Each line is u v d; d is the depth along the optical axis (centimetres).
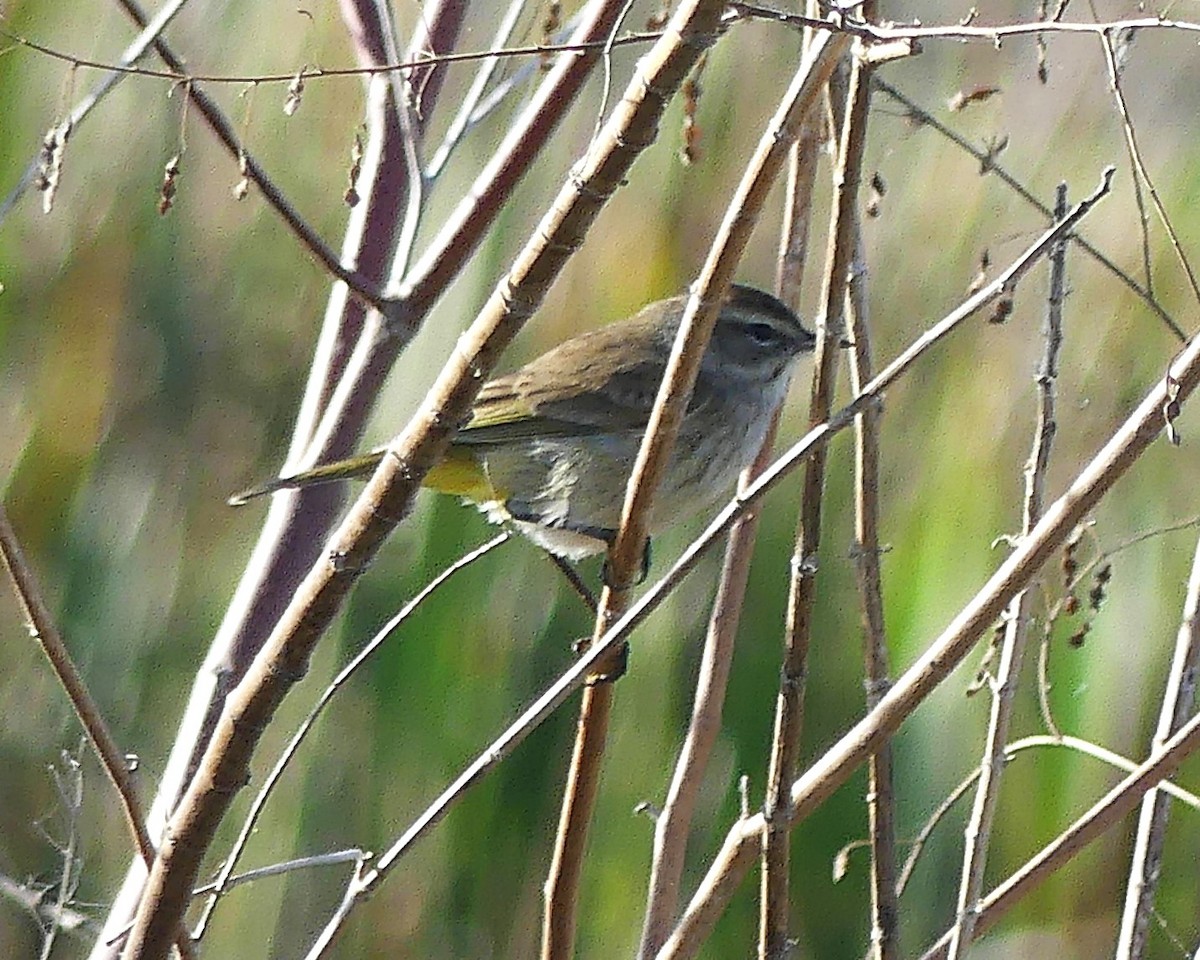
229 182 1162
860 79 604
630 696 1115
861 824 1122
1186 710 657
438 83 840
